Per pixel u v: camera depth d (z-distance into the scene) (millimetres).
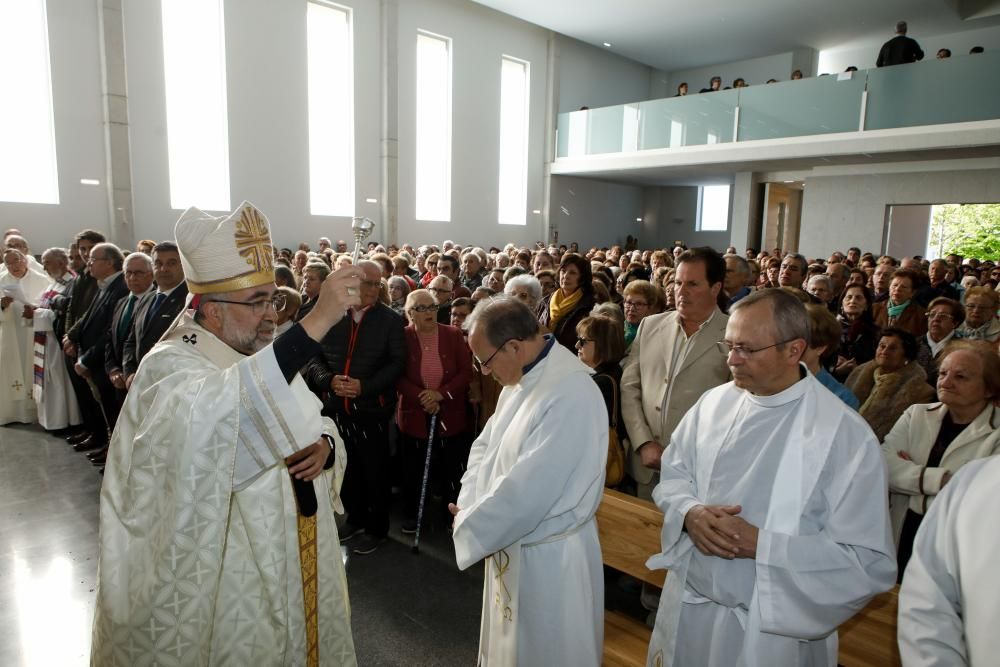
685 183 18734
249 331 1442
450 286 4785
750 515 1448
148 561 1276
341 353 3299
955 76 9742
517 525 1562
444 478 3607
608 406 2551
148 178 10453
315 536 1521
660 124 13852
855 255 9953
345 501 3471
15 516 3684
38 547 3330
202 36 10961
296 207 12430
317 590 1540
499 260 8062
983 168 11602
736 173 14648
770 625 1335
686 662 1588
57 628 2670
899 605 1123
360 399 3270
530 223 17000
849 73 10828
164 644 1261
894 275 4520
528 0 14156
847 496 1352
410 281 6379
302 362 1287
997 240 18188
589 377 1724
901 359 2750
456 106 14906
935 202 12281
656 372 2537
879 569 1312
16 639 2592
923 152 10742
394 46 13453
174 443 1239
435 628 2654
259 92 11680
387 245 13852
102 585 1310
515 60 16188
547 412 1631
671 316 2635
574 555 1655
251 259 1426
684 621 1599
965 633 988
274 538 1386
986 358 2066
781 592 1333
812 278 4352
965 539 1021
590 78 17953
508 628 1690
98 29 9781
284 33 11930
